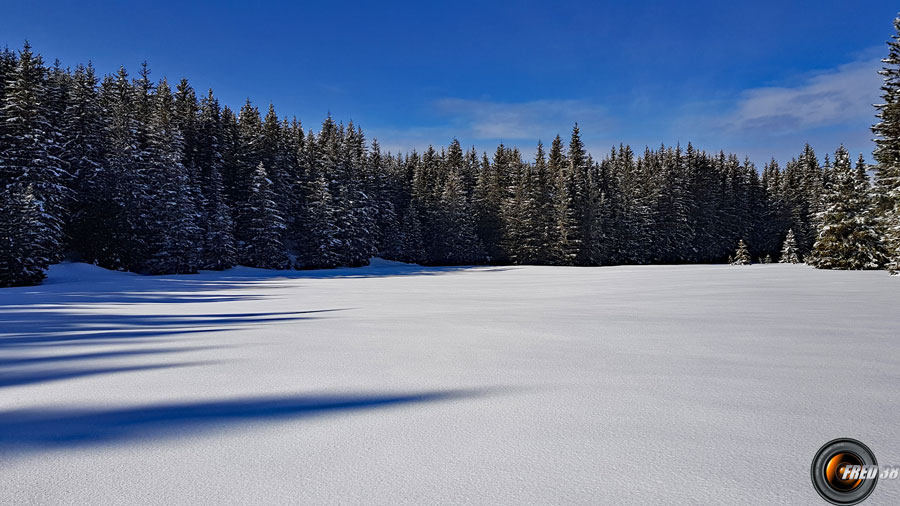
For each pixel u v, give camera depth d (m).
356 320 8.02
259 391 3.33
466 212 61.78
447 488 1.80
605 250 58.19
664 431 2.38
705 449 2.14
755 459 2.02
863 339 5.31
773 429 2.38
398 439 2.33
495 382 3.52
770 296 11.77
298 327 7.09
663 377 3.59
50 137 32.56
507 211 61.25
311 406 2.94
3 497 1.76
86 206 33.81
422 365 4.19
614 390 3.22
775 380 3.44
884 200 28.69
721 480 1.82
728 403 2.86
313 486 1.84
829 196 31.70
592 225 56.72
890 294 12.09
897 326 6.35
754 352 4.59
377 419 2.66
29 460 2.11
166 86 51.12
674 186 65.38
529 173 60.12
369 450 2.19
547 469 1.96
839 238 31.12
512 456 2.10
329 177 56.59
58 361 4.55
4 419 2.72
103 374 3.95
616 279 23.12
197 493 1.79
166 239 35.94
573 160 68.31
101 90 44.50
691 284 17.78
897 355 4.37
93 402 3.08
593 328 6.54
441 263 60.72
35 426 2.59
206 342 5.68
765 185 79.62
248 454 2.16
